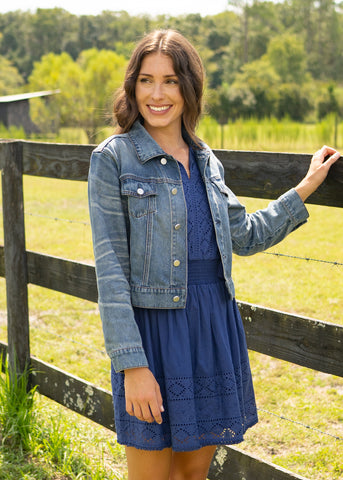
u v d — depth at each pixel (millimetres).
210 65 59625
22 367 3020
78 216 9516
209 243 1681
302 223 1905
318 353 1979
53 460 2656
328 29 67125
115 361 1507
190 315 1645
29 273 3014
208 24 69750
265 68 45156
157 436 1600
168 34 1667
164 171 1631
